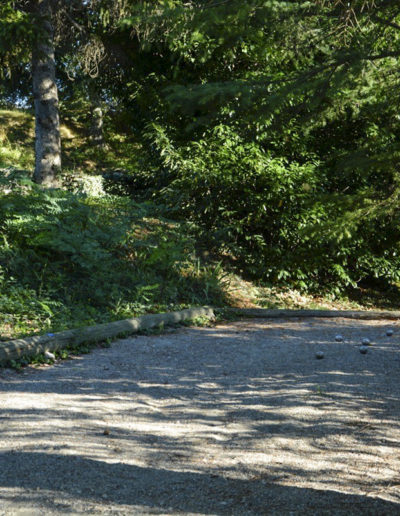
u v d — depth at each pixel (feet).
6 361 18.65
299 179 40.11
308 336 26.00
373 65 20.40
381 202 22.27
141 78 47.75
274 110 19.52
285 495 9.94
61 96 73.31
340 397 16.22
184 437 12.96
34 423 13.38
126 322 24.68
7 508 9.23
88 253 29.14
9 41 38.14
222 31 18.33
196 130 43.75
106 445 12.26
